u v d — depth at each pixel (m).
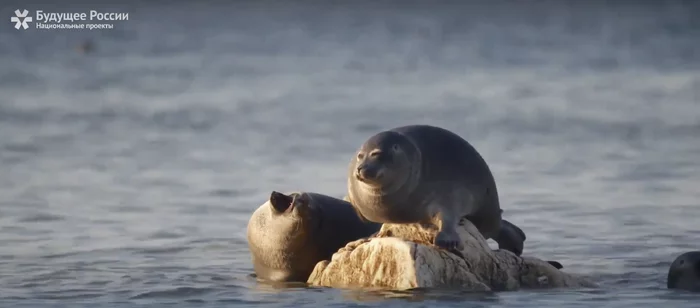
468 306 38.84
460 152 43.25
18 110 120.75
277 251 46.28
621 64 178.00
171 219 62.62
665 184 72.62
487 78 161.62
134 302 41.34
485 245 42.88
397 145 41.41
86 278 46.38
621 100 126.94
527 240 55.16
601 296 41.28
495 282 42.34
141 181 77.06
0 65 178.12
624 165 81.38
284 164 85.06
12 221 61.53
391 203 41.62
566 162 83.69
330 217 46.47
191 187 74.44
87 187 74.31
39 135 101.56
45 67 177.12
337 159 87.56
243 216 63.78
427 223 42.78
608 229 57.75
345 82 159.25
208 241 56.03
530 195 69.12
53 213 64.31
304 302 40.22
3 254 52.03
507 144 94.69
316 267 45.34
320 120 114.25
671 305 39.62
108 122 112.50
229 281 45.97
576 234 56.50
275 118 116.31
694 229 57.28
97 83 154.12
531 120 110.38
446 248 40.94
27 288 44.25
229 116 118.12
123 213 64.50
